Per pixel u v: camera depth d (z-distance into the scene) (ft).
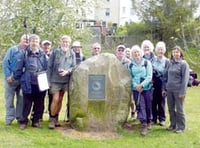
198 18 53.78
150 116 17.94
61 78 17.78
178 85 17.57
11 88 17.78
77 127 17.71
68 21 33.88
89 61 17.89
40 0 33.12
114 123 17.72
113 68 17.83
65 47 17.78
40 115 17.89
